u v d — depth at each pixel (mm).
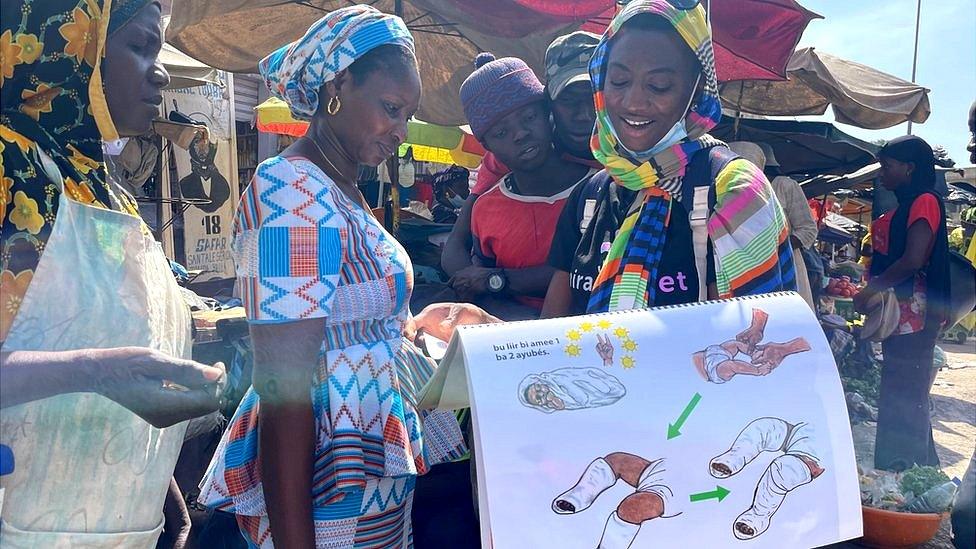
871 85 4879
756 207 1157
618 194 1480
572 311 1644
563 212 1689
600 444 925
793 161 6934
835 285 6629
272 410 989
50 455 926
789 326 1051
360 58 1062
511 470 893
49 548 932
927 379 3033
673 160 1266
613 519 908
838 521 982
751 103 5305
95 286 943
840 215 12555
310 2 3051
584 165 2170
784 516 962
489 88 2018
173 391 881
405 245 3465
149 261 1062
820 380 1018
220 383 928
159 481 1099
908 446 3035
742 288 1157
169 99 5156
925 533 2234
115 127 1073
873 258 3201
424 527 1433
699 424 958
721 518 941
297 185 995
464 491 1515
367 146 1122
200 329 1999
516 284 2088
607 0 2549
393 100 1089
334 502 1043
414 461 1125
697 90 1308
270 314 958
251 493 1081
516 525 877
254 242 988
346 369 1056
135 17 1023
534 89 2037
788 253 1222
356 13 1085
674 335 1021
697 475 944
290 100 1138
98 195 1000
